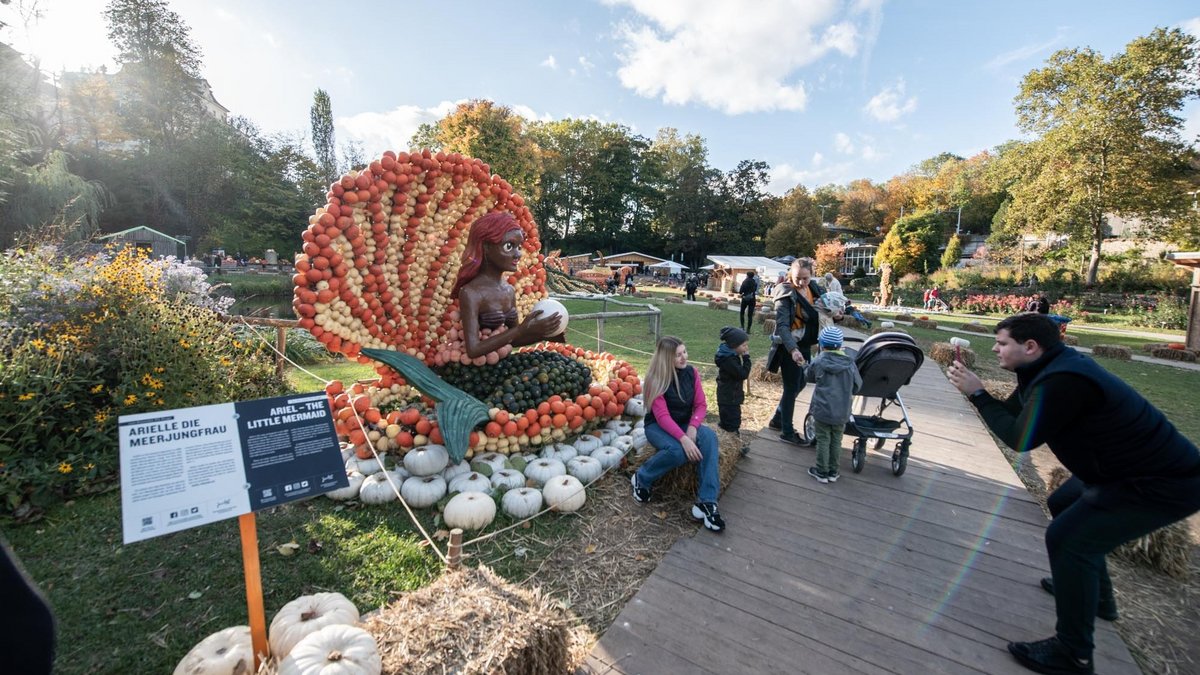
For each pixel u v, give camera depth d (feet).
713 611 8.41
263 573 8.91
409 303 14.90
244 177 134.10
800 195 186.19
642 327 45.16
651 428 11.89
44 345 12.55
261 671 5.55
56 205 60.39
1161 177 86.99
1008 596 8.98
